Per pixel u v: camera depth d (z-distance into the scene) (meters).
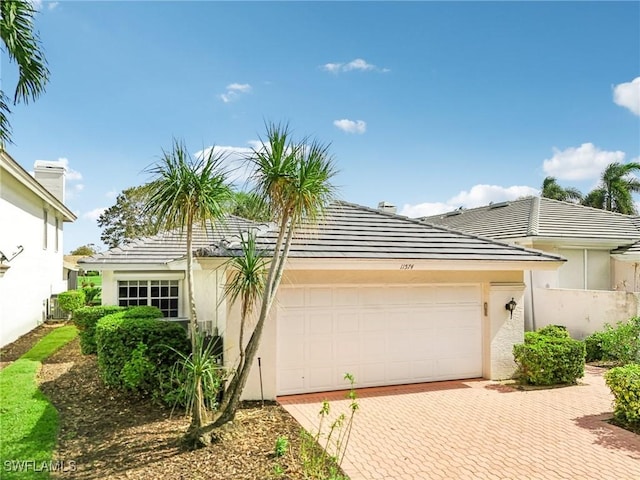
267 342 9.43
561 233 17.58
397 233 11.30
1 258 13.62
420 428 7.92
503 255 10.97
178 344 8.99
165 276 17.22
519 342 11.50
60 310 22.70
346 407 8.99
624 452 6.99
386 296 10.66
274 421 8.05
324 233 10.48
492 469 6.36
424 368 10.93
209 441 6.80
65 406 8.75
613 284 18.86
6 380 10.63
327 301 10.18
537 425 8.14
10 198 16.03
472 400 9.62
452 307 11.23
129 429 7.46
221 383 8.47
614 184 30.09
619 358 12.75
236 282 7.68
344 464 6.43
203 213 7.14
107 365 9.12
